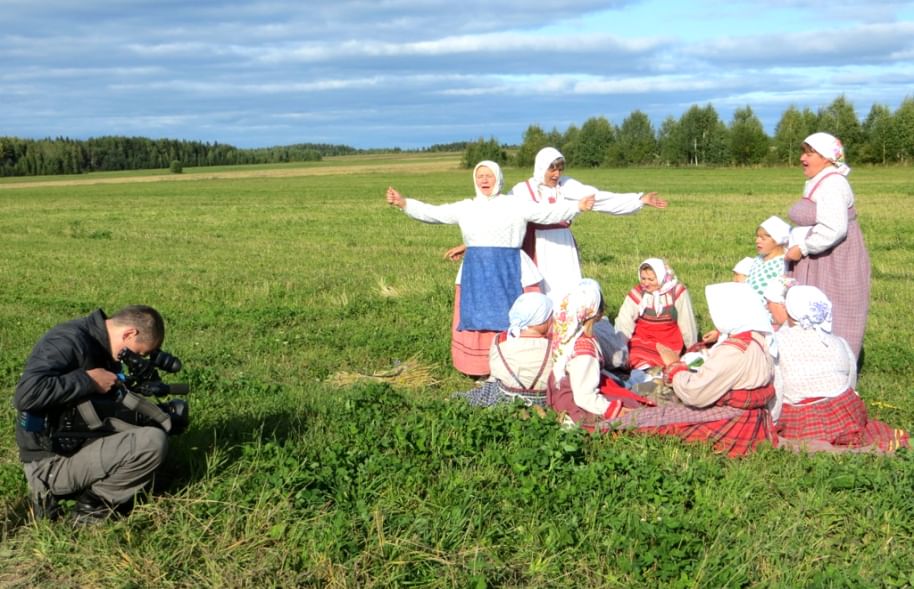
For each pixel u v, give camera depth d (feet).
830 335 21.85
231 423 21.71
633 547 15.40
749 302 20.45
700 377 20.42
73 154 458.09
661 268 26.73
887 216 87.30
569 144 375.25
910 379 27.37
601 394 22.68
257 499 17.16
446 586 14.61
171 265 58.49
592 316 22.31
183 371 26.40
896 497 17.02
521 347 23.21
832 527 16.48
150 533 16.31
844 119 290.15
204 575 15.05
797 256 25.29
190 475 18.61
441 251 65.41
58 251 69.41
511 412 21.63
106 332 16.99
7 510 17.30
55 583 14.94
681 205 112.88
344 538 15.67
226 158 576.20
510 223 27.17
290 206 130.82
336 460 18.63
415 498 17.42
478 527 16.22
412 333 33.99
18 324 36.81
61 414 16.66
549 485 17.72
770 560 15.25
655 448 20.03
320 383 27.12
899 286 44.45
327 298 43.01
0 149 429.79
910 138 273.75
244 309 40.06
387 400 23.56
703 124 341.82
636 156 359.66
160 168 512.63
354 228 88.12
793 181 187.32
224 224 96.48
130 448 16.57
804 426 21.53
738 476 18.39
